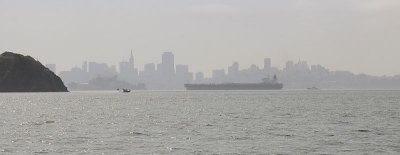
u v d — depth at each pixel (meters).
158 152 183.50
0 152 183.12
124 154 179.62
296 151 185.50
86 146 197.38
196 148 192.25
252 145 199.88
